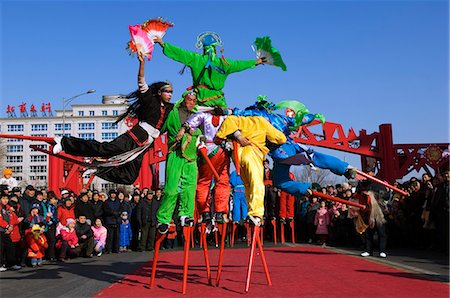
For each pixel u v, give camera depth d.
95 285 6.53
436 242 10.53
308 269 7.57
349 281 6.25
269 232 15.84
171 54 6.25
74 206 12.13
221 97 6.55
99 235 11.99
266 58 6.61
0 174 47.59
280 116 6.78
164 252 12.12
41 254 9.70
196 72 6.45
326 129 18.42
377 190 9.80
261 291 5.69
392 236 11.50
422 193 10.88
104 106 71.31
